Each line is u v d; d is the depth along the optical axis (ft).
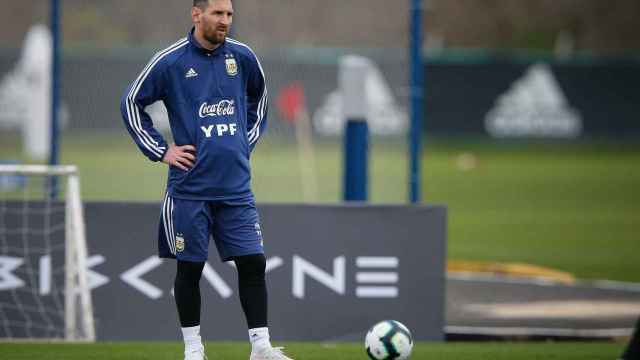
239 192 53.31
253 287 54.19
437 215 73.20
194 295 54.49
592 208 173.17
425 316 72.95
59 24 88.38
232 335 71.56
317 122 141.59
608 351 68.13
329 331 72.28
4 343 68.74
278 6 185.88
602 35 335.47
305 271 72.38
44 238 72.33
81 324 71.00
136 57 184.34
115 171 155.02
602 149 262.47
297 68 138.00
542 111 261.03
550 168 228.63
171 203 53.21
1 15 273.54
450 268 111.65
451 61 256.93
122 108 52.65
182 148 52.08
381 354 54.03
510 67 258.98
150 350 66.18
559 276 106.63
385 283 72.79
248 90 55.01
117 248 71.97
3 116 222.07
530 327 80.69
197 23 52.06
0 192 112.16
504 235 143.95
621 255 127.03
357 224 72.79
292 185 138.31
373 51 183.52
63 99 109.50
